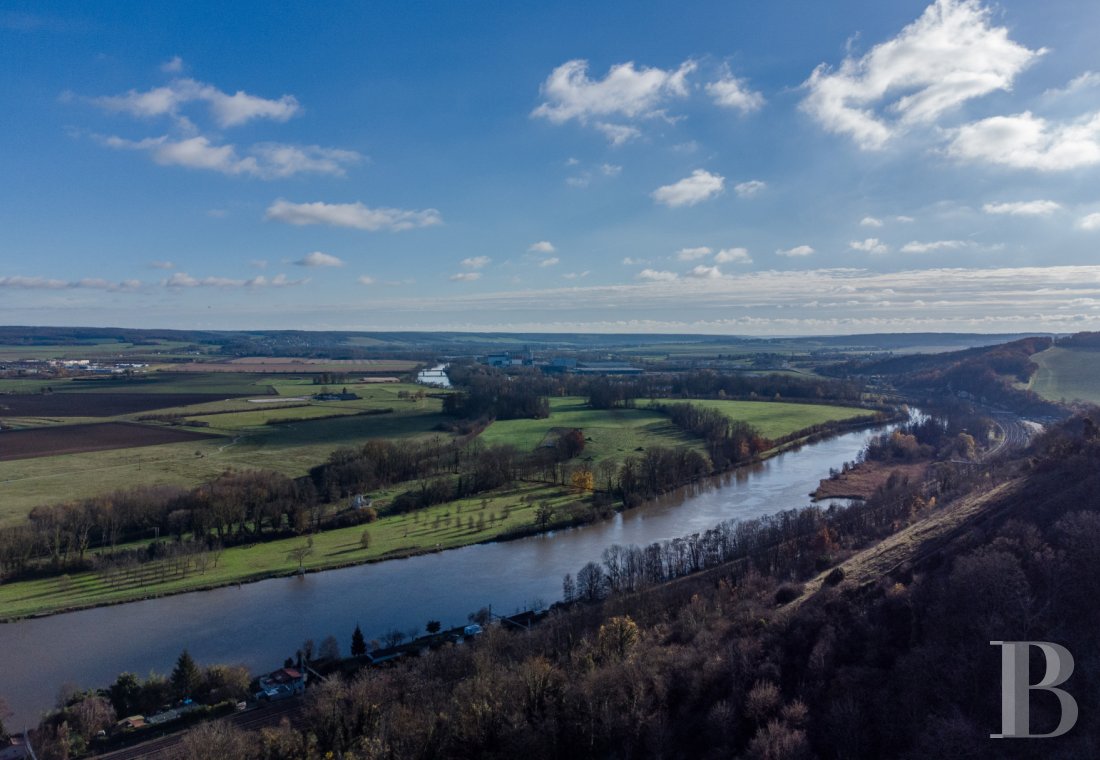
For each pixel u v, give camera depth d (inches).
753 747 2706.7
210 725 3353.8
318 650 4549.7
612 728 3080.7
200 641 4781.0
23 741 3577.8
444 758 3021.7
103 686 4183.1
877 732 2800.2
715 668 3348.9
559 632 4175.7
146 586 5698.8
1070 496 4293.8
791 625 3639.3
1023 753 2497.5
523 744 3011.8
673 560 5767.7
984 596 3238.2
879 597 3742.6
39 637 4867.1
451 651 4045.3
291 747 3142.2
